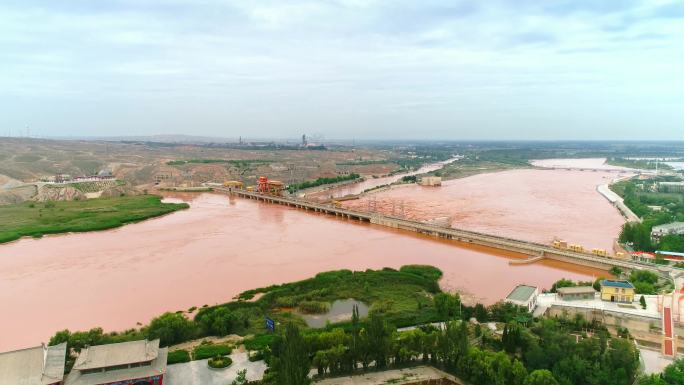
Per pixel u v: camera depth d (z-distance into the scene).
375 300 159.38
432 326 126.88
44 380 93.06
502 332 123.38
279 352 105.06
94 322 145.00
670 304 122.69
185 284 181.12
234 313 142.00
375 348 109.00
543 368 102.25
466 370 104.06
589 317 125.62
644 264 189.12
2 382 91.50
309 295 161.62
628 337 116.75
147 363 99.31
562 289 140.88
